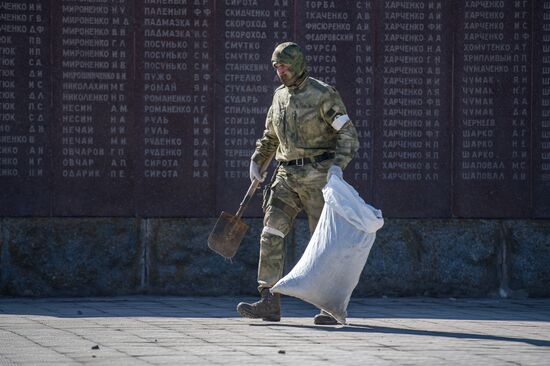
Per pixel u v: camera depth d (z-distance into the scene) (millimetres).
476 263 38125
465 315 31688
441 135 38188
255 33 37719
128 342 23641
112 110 37094
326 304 26969
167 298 36469
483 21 38219
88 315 30297
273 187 28547
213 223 37438
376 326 27938
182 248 37250
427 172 38062
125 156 37156
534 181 38281
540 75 38281
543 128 38156
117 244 36938
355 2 38031
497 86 38156
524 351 22719
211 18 37500
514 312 32906
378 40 38062
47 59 36812
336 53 38031
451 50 38281
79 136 36938
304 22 37906
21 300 35688
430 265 38031
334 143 28312
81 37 36969
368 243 26953
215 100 37531
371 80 38062
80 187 36906
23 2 36719
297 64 27672
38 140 36781
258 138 37688
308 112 27781
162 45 37312
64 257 36688
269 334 25438
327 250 26812
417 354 21969
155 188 37250
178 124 37375
